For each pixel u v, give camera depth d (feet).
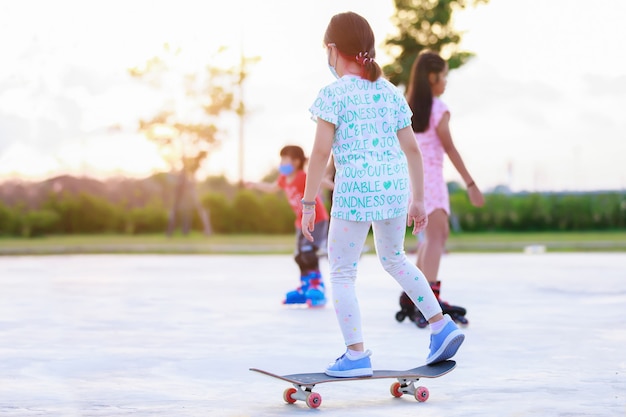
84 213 89.40
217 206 92.73
